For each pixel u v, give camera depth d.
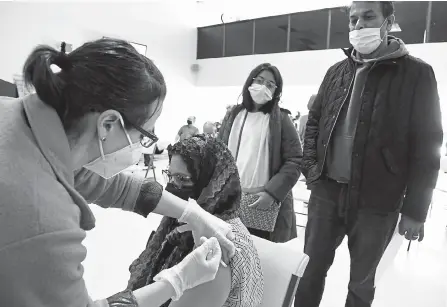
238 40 9.80
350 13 1.50
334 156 1.56
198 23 10.60
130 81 0.62
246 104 2.01
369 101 1.42
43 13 6.81
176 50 10.14
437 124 1.36
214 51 10.36
